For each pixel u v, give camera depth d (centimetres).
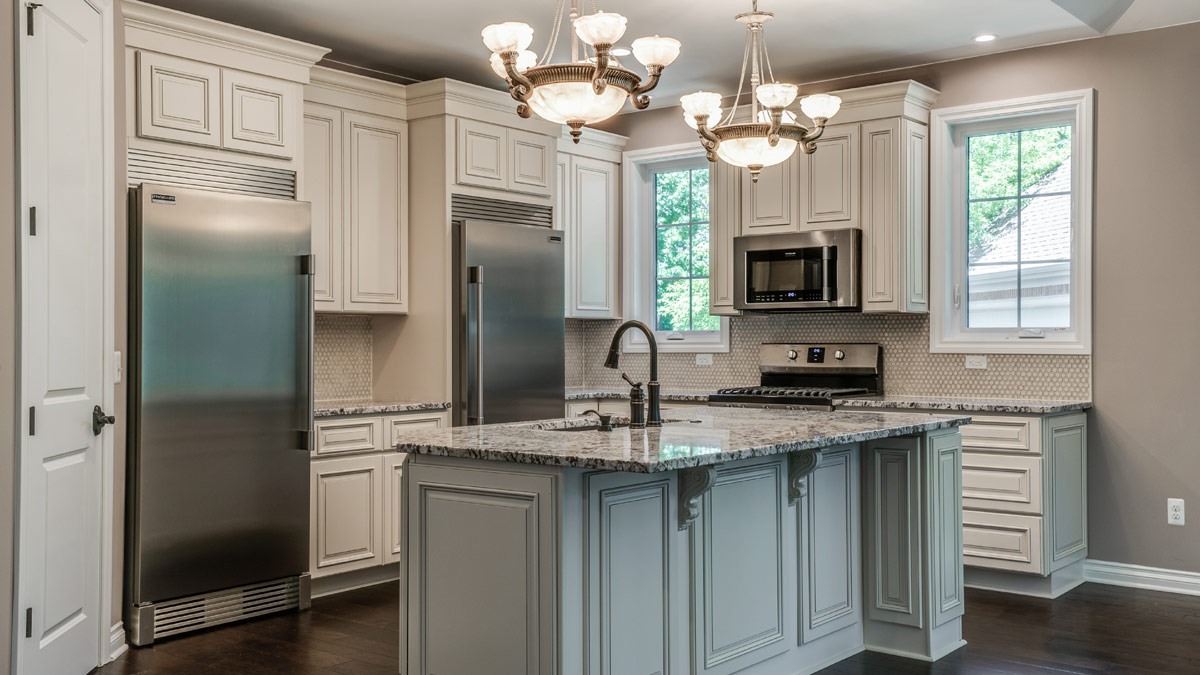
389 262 530
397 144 535
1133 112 498
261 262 430
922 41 517
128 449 395
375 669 364
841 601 379
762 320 627
